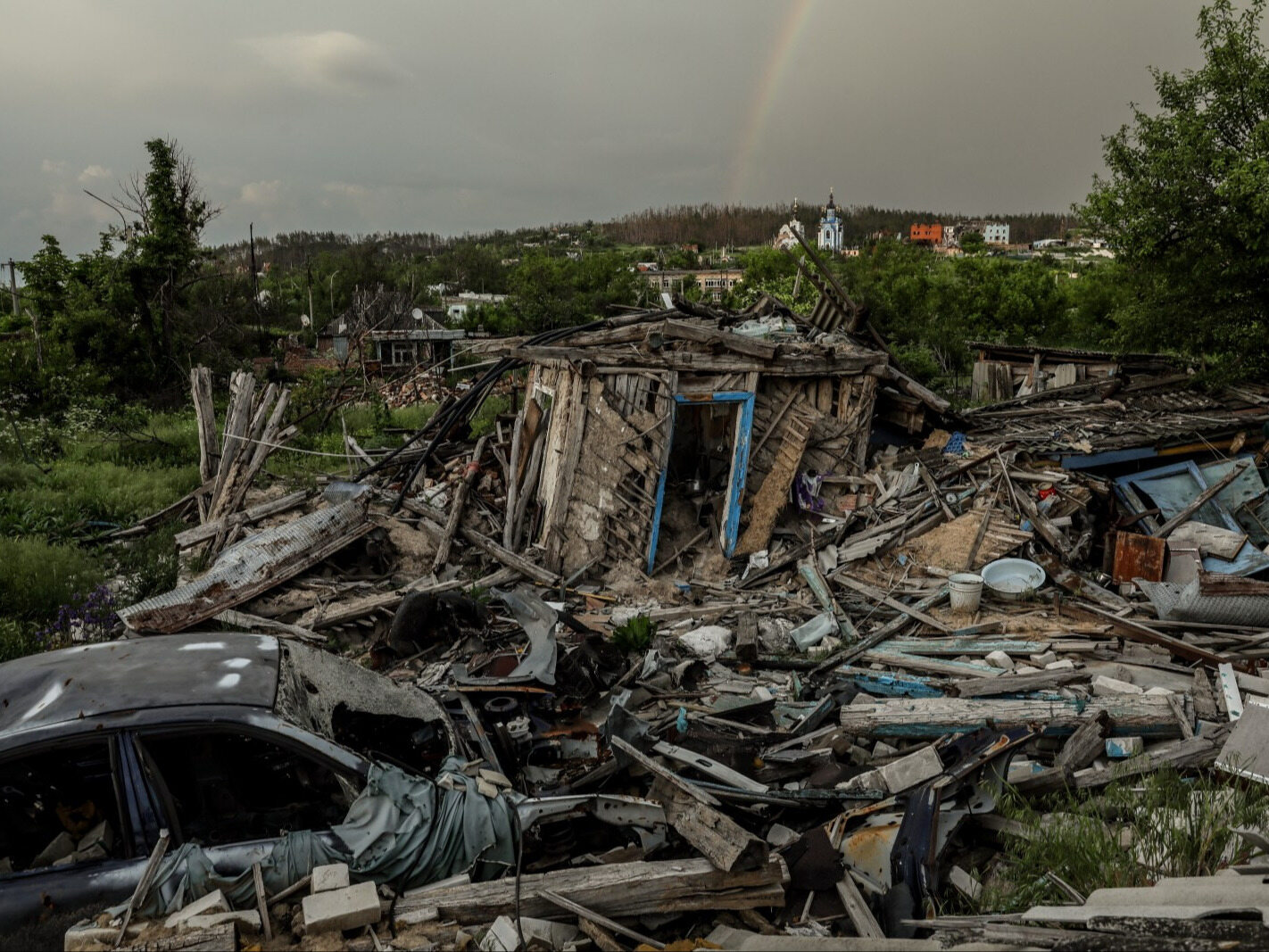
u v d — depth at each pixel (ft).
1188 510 45.21
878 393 53.31
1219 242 57.36
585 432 41.04
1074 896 14.55
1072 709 23.15
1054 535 41.04
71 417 76.07
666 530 44.57
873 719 23.48
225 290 148.15
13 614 33.47
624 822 16.16
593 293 224.94
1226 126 58.34
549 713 23.02
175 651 16.51
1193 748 21.18
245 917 12.79
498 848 15.15
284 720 14.61
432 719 18.83
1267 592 31.14
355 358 132.87
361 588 37.04
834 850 16.44
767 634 33.83
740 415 43.16
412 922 13.43
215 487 47.91
